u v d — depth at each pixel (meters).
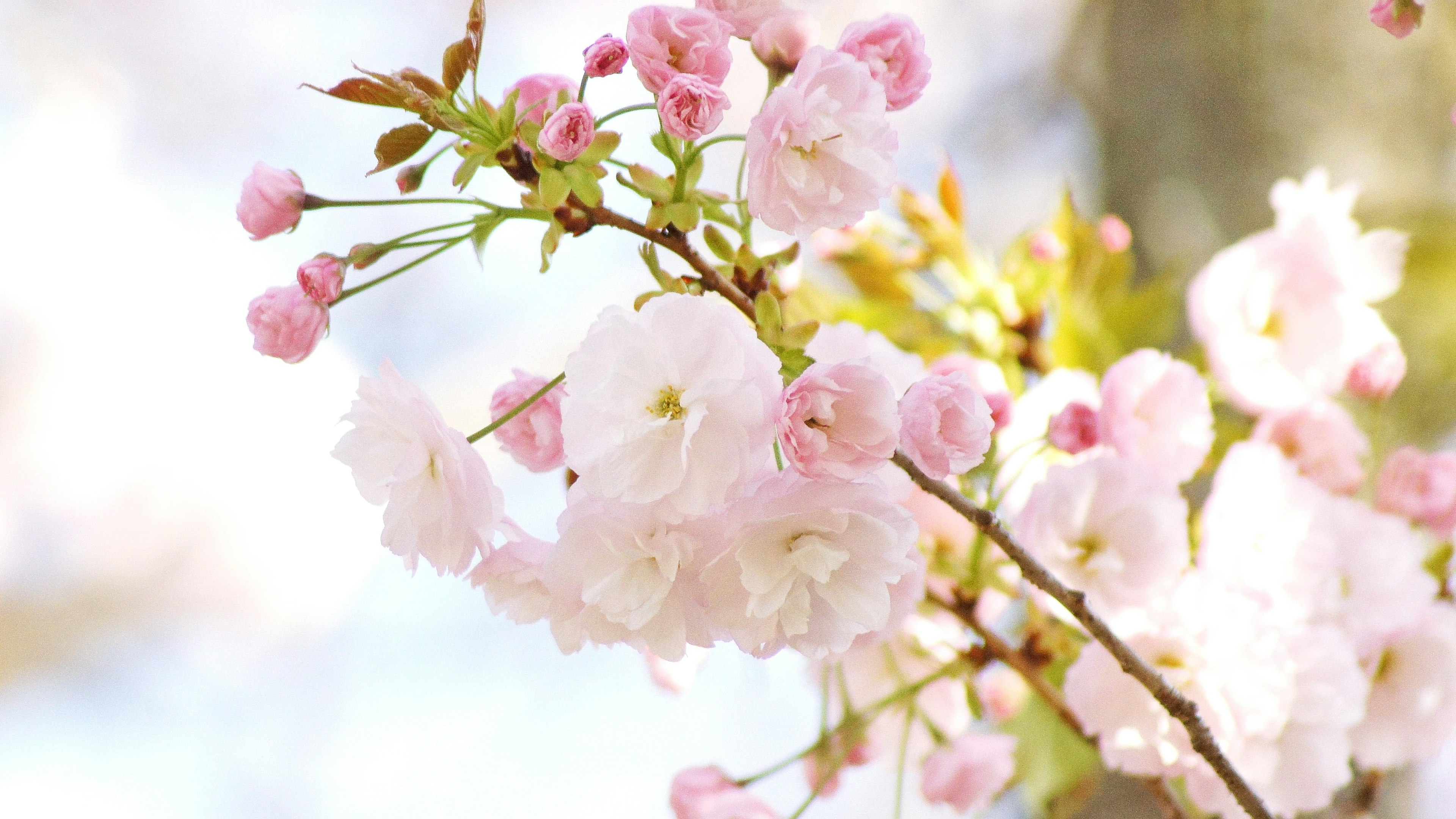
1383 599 1.07
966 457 0.95
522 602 0.98
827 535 0.96
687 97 0.95
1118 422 1.04
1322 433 1.08
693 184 0.98
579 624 0.97
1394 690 1.08
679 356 0.95
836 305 1.13
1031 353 1.13
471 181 0.97
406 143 0.96
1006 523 1.05
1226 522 1.05
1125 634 1.04
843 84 0.96
